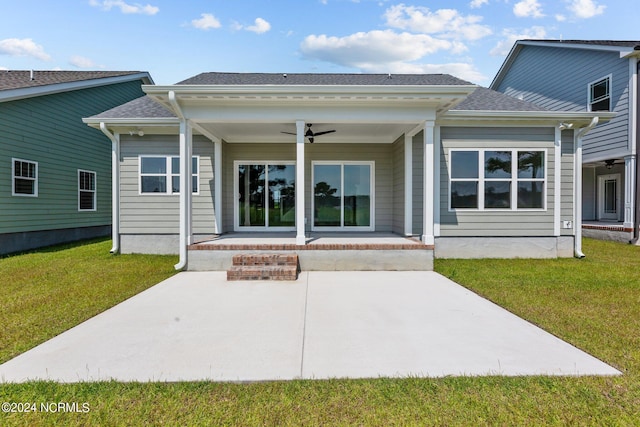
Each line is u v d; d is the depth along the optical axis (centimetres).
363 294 529
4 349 330
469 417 229
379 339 355
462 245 845
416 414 232
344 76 994
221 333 371
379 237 861
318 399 248
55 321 405
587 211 1472
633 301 480
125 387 262
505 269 706
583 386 262
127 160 910
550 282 593
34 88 1002
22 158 993
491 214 845
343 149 997
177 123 853
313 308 459
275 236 885
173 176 915
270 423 223
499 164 844
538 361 304
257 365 298
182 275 666
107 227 1389
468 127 839
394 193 979
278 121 697
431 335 365
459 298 505
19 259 828
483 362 303
